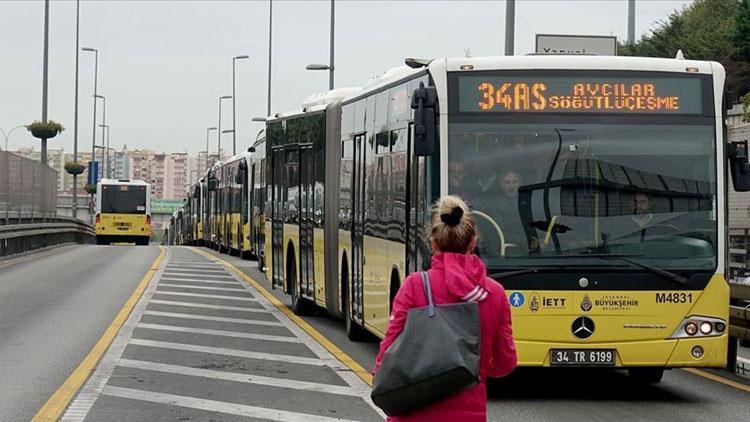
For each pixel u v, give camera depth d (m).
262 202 29.38
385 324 13.72
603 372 14.30
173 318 19.44
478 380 5.18
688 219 11.46
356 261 15.66
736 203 22.45
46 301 22.12
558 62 11.55
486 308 5.32
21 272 30.38
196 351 15.31
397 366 5.11
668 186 11.48
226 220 47.53
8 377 12.88
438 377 5.05
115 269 32.16
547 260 11.27
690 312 11.38
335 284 17.30
